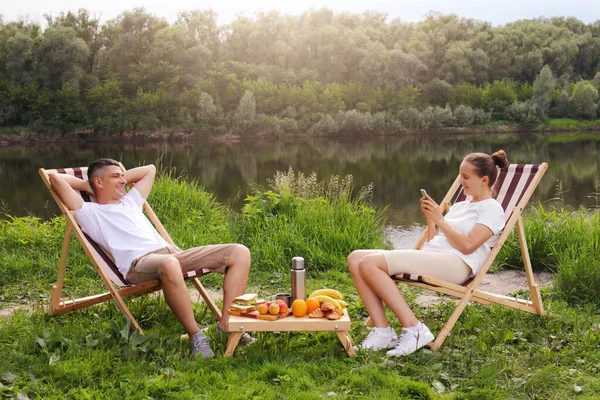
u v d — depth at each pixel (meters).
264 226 6.04
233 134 49.69
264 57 69.44
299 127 51.38
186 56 56.06
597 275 4.28
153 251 3.57
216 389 2.69
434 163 27.44
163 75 54.59
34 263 5.04
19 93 46.69
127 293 3.43
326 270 5.31
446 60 70.50
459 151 35.09
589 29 82.62
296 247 5.52
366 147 39.25
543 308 3.82
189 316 3.25
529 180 3.77
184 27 59.34
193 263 3.47
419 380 2.87
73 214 3.64
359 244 5.75
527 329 3.53
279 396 2.66
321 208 6.47
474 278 3.46
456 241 3.39
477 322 3.63
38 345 3.15
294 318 3.09
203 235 6.02
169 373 2.84
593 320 3.74
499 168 3.94
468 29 76.19
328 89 56.84
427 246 3.59
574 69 76.06
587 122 59.44
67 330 3.38
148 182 4.04
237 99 54.25
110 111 48.25
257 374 2.86
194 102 51.09
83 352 3.05
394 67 63.94
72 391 2.64
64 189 3.60
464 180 3.49
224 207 7.91
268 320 3.05
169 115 50.50
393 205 13.40
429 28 75.94
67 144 44.62
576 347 3.24
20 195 16.16
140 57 57.69
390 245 6.49
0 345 3.17
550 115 60.62
